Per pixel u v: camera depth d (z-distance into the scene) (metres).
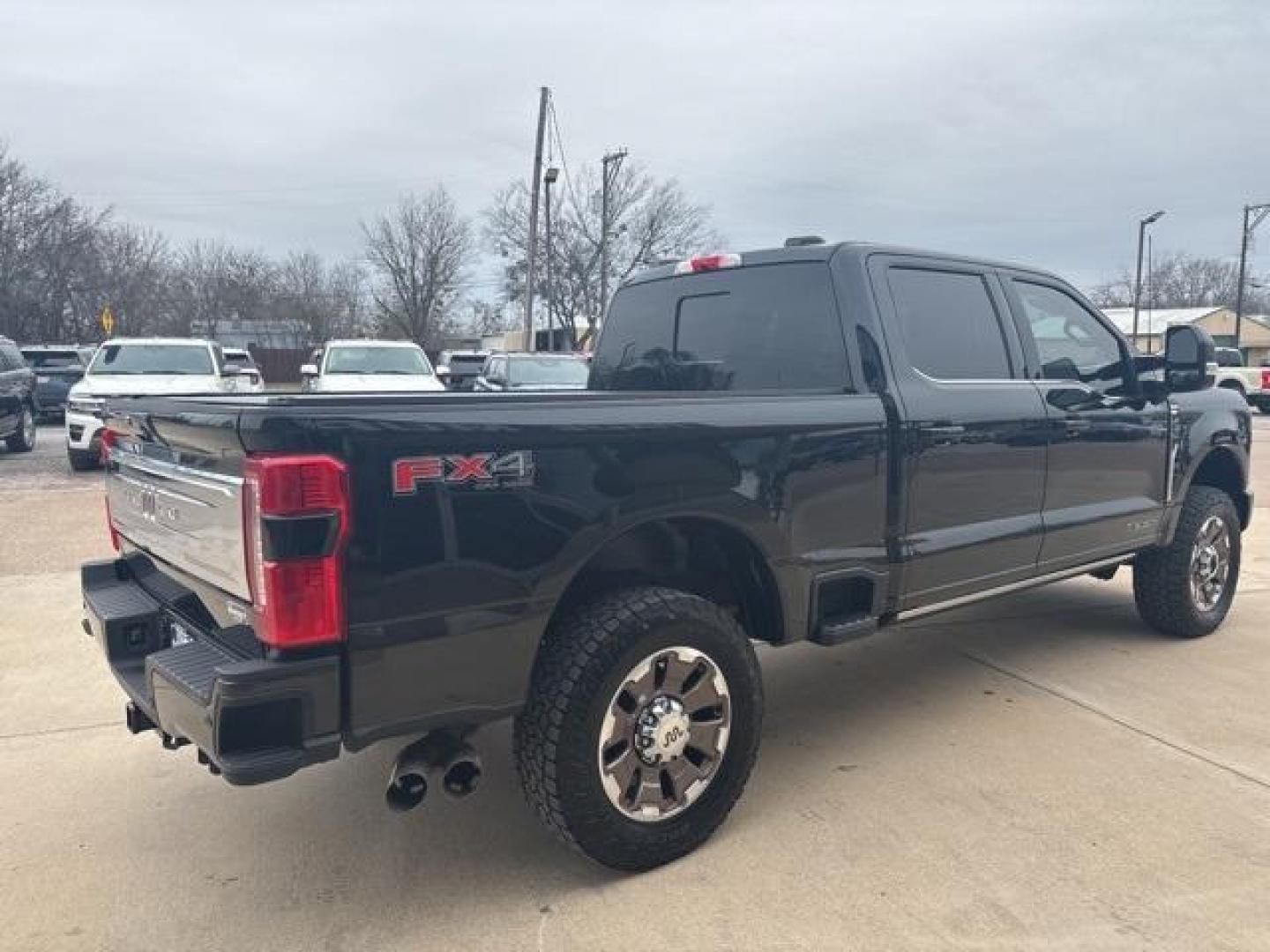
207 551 2.73
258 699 2.37
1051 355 4.62
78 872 3.12
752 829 3.33
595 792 2.88
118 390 12.59
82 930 2.80
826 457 3.47
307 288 61.66
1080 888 2.95
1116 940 2.69
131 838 3.34
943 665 5.14
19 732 4.25
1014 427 4.19
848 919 2.80
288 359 53.56
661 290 4.69
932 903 2.88
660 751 3.01
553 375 17.12
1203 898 2.88
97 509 9.84
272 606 2.38
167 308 55.19
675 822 3.08
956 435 3.94
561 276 45.84
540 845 3.27
